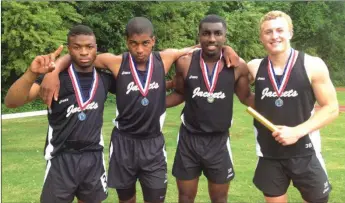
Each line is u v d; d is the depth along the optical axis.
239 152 8.80
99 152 4.20
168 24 23.34
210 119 4.45
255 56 27.16
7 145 9.75
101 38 22.06
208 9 25.44
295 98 3.99
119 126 4.43
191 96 4.47
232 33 25.56
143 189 4.51
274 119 4.05
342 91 27.16
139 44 4.14
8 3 17.25
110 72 4.34
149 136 4.41
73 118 4.04
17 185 6.55
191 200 4.72
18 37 17.69
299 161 4.07
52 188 4.07
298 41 33.16
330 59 33.62
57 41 18.39
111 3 21.86
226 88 4.44
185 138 4.57
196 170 4.60
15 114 16.77
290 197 5.91
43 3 18.55
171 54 4.46
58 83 3.98
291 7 32.06
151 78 4.29
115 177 4.47
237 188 6.31
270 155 4.12
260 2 29.94
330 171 7.35
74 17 20.17
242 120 13.57
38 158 8.39
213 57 4.43
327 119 3.95
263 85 4.08
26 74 3.60
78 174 4.09
